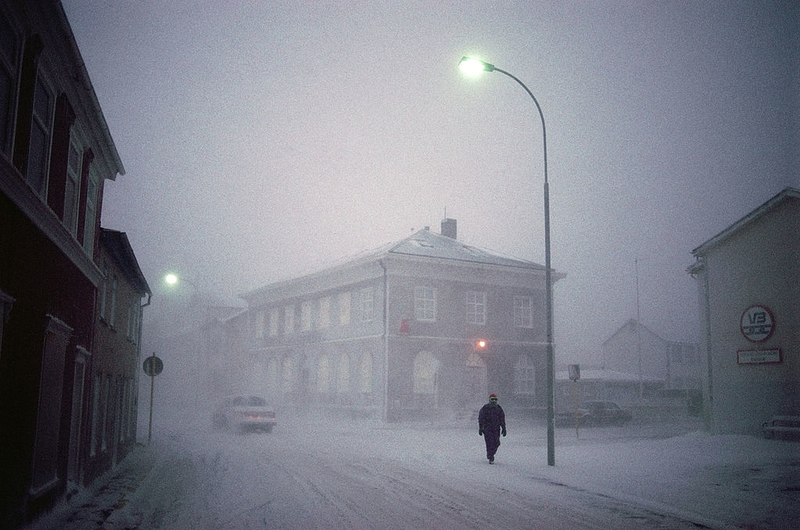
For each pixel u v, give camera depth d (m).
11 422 8.14
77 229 12.09
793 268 21.98
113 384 16.84
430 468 16.34
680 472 15.18
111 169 14.73
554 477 14.51
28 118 8.55
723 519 9.91
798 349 21.66
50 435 10.17
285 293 51.69
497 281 41.34
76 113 11.46
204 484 13.86
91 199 13.77
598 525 9.32
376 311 39.00
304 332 47.59
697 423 39.75
